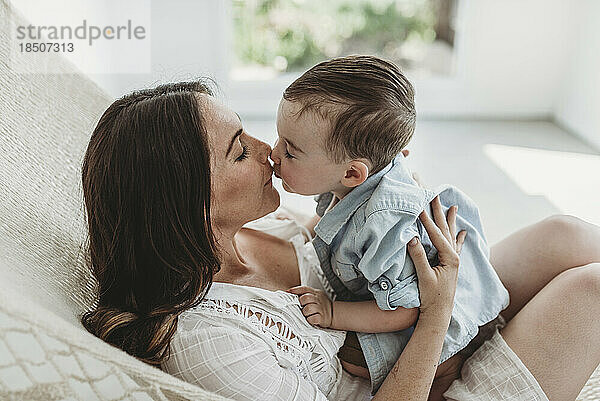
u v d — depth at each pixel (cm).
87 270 121
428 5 367
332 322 123
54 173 132
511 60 374
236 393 105
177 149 104
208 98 114
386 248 118
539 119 385
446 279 120
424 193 123
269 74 373
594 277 126
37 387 82
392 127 121
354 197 124
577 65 357
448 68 380
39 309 84
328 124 119
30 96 137
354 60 123
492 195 290
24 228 114
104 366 86
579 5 360
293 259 135
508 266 148
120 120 107
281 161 126
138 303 110
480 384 127
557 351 126
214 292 113
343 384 126
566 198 288
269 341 111
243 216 118
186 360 105
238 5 360
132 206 105
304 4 363
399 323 123
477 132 363
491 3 365
